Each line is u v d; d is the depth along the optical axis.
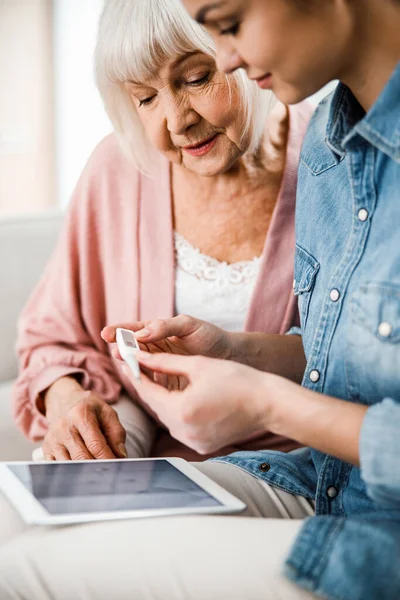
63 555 0.84
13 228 1.96
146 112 1.34
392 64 0.90
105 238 1.57
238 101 1.28
